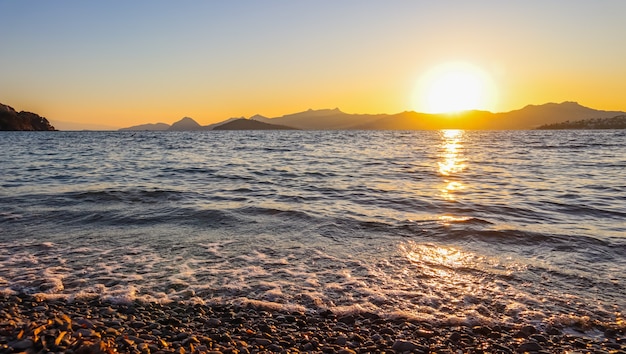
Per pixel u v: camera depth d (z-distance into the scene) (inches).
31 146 2365.9
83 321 215.9
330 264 326.3
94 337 196.4
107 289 272.7
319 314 243.0
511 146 2449.6
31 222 454.6
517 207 558.3
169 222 461.7
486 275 303.6
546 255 349.1
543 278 297.1
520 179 872.9
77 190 671.8
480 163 1272.1
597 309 247.9
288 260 335.0
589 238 396.2
